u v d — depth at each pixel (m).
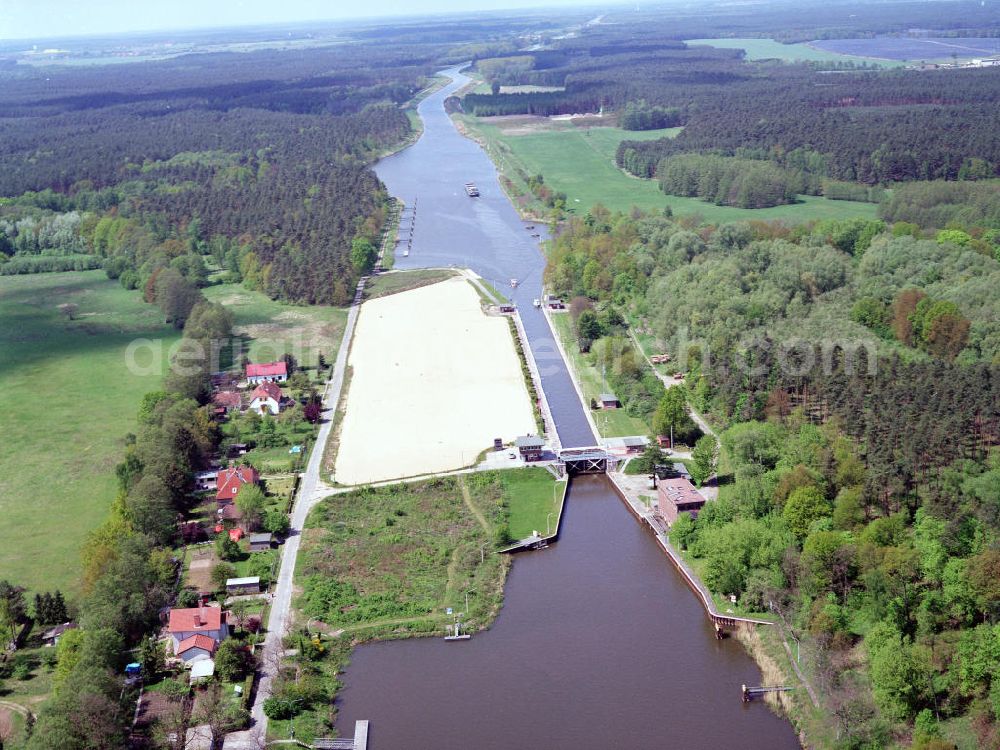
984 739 191.88
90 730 194.25
